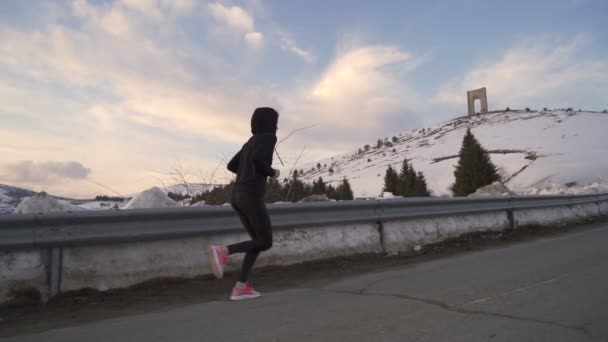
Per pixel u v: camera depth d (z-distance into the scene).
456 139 126.44
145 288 5.15
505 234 10.04
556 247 8.18
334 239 7.11
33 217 4.48
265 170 4.62
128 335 3.59
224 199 8.45
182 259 5.54
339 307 4.32
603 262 6.45
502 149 94.94
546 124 117.31
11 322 4.02
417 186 53.22
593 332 3.46
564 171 63.94
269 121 4.77
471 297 4.56
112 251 5.08
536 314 3.93
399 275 5.97
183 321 3.96
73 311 4.34
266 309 4.32
